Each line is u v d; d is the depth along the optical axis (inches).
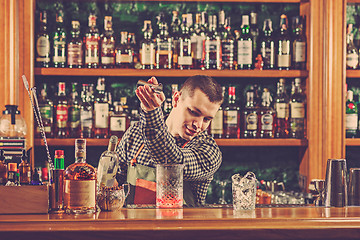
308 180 121.2
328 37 119.6
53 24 128.0
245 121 121.2
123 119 117.7
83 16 129.3
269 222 55.2
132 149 84.4
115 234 52.2
